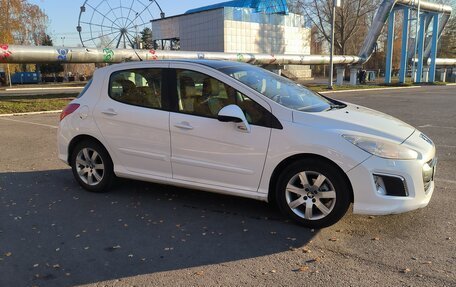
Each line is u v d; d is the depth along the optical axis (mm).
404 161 4000
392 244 3963
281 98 4652
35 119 13938
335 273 3447
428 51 46094
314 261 3658
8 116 14961
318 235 4176
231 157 4527
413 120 13156
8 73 49625
